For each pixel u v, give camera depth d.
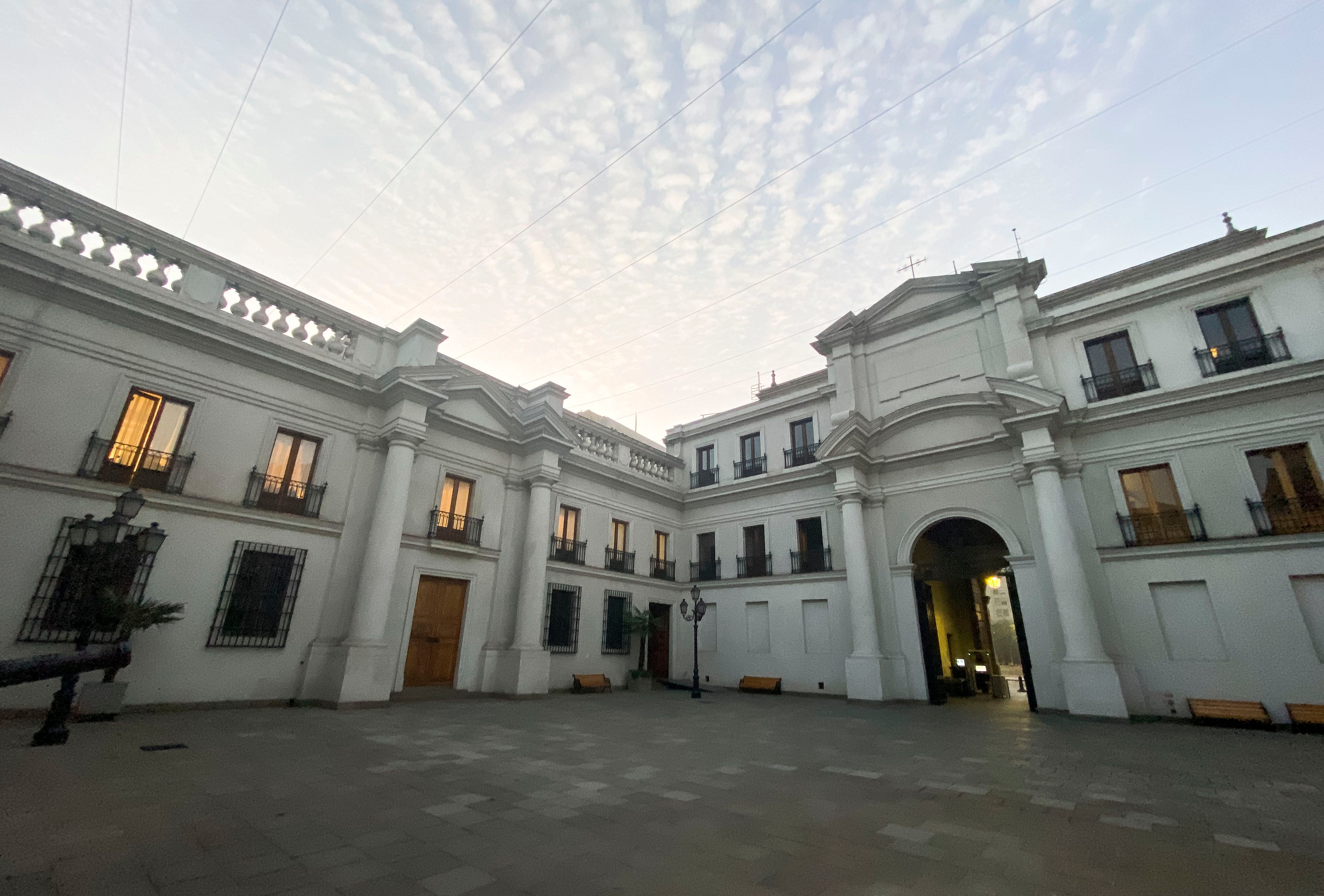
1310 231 12.10
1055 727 10.55
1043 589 13.59
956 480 15.60
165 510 9.93
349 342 13.18
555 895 3.03
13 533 8.50
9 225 9.20
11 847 3.26
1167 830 4.40
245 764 5.75
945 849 3.92
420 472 13.81
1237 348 12.53
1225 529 11.89
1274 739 9.27
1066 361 14.59
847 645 16.59
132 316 10.07
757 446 20.98
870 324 18.47
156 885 2.93
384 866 3.35
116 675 9.05
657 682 19.19
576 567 17.25
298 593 11.25
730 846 3.88
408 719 9.60
